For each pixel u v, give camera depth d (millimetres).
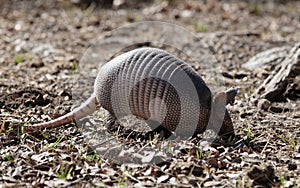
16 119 8469
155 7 17312
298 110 9250
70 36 14406
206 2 17844
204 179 6770
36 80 10609
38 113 8805
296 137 8133
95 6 17266
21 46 13195
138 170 7023
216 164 7121
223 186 6660
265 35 14586
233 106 9312
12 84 10148
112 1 17531
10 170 6953
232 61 12398
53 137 7910
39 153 7410
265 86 10109
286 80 9812
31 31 14734
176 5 17609
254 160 7281
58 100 9414
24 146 7598
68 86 10289
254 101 9617
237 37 14148
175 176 6855
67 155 7293
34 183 6641
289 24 15891
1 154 7355
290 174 6949
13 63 11859
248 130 7992
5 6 16984
